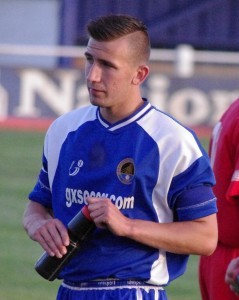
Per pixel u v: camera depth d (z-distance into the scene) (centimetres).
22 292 1609
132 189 856
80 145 884
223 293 1047
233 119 1017
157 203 864
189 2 5494
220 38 5459
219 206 1027
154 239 844
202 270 1078
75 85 4075
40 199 930
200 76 4019
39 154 3234
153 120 872
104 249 864
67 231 848
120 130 871
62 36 5288
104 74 855
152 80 4022
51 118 4075
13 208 2303
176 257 880
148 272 868
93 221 841
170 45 5475
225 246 1044
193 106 4019
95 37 855
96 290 871
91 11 5319
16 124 4053
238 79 4012
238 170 988
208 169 865
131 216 860
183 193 857
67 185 884
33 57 4791
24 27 5553
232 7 5462
